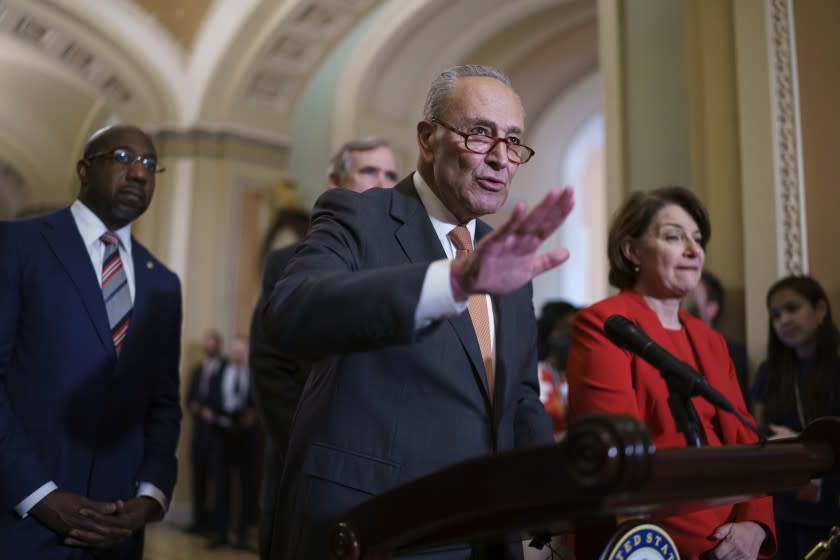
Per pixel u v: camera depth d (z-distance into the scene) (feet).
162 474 7.77
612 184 13.69
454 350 5.09
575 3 27.89
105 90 31.04
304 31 28.25
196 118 29.73
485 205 5.35
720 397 4.76
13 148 42.50
